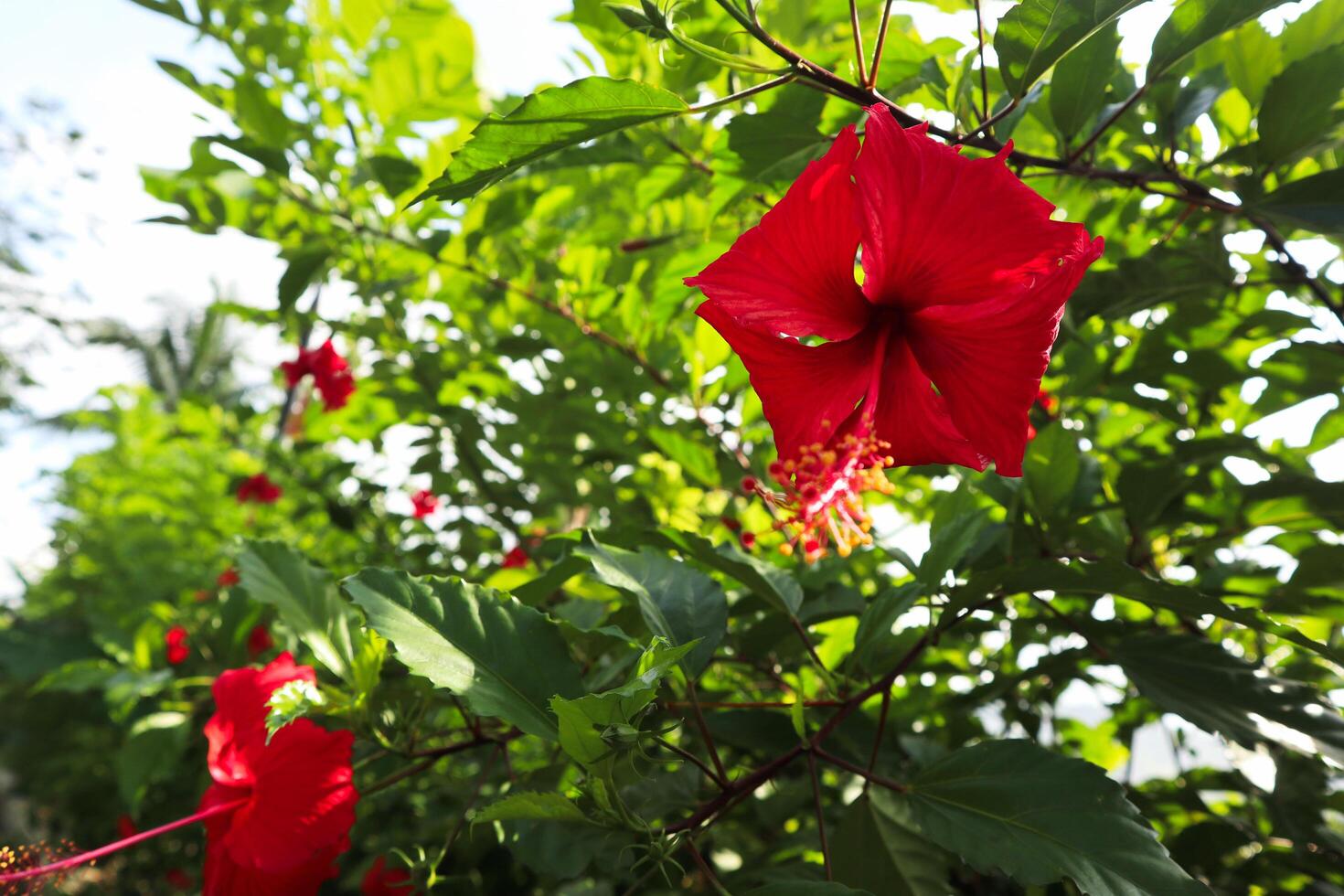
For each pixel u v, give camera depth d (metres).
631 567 1.44
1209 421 2.04
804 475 1.06
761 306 1.04
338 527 3.56
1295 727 1.30
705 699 2.01
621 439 2.66
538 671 1.23
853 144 0.99
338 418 3.68
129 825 5.25
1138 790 2.03
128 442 7.52
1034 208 0.96
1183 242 1.87
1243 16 1.29
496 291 2.81
